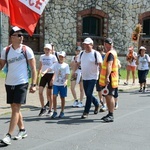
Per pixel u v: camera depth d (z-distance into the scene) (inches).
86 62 346.9
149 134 287.1
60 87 352.5
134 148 246.7
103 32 919.7
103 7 914.1
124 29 933.8
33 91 261.0
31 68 259.0
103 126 316.5
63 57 349.7
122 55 930.7
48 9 855.1
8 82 253.3
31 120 343.3
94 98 372.5
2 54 257.1
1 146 248.2
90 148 245.9
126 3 930.7
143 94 549.6
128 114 373.7
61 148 245.6
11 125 253.4
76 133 290.0
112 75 333.4
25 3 360.2
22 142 260.2
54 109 354.9
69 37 877.8
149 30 984.3
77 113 382.0
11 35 254.1
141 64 580.1
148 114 374.9
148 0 962.7
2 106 420.2
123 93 560.4
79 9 885.8
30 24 365.4
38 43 853.2
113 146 251.3
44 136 279.3
